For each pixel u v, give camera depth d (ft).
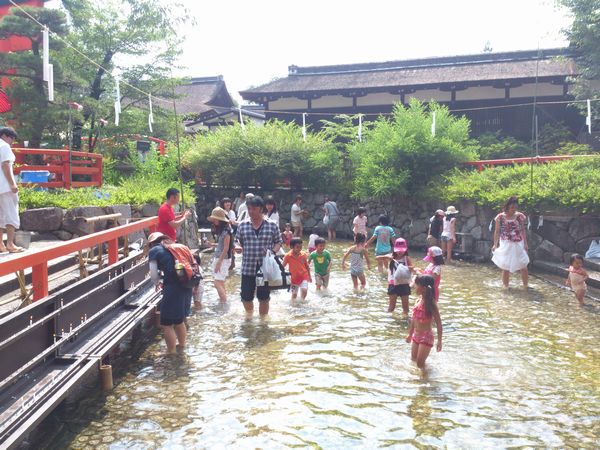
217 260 28.32
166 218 25.80
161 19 67.72
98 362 17.26
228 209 41.24
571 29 65.10
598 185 39.63
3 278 18.81
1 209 21.43
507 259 33.30
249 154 72.43
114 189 42.91
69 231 29.96
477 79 80.07
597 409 15.69
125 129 66.49
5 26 46.21
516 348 21.43
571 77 71.31
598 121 69.77
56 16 47.96
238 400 16.38
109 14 67.31
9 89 49.32
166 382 17.98
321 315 26.50
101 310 19.76
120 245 32.63
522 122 79.51
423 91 86.12
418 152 57.26
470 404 16.01
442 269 41.70
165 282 20.76
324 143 72.28
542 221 40.98
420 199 56.34
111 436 14.14
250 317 26.16
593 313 27.17
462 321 25.67
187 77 73.26
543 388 17.31
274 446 13.46
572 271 29.30
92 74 64.54
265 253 25.61
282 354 20.68
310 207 70.90
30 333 14.67
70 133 42.88
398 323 25.09
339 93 89.20
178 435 14.14
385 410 15.56
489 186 47.39
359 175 63.98
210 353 20.94
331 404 16.01
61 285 18.65
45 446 13.62
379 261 38.96
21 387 13.84
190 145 78.74
